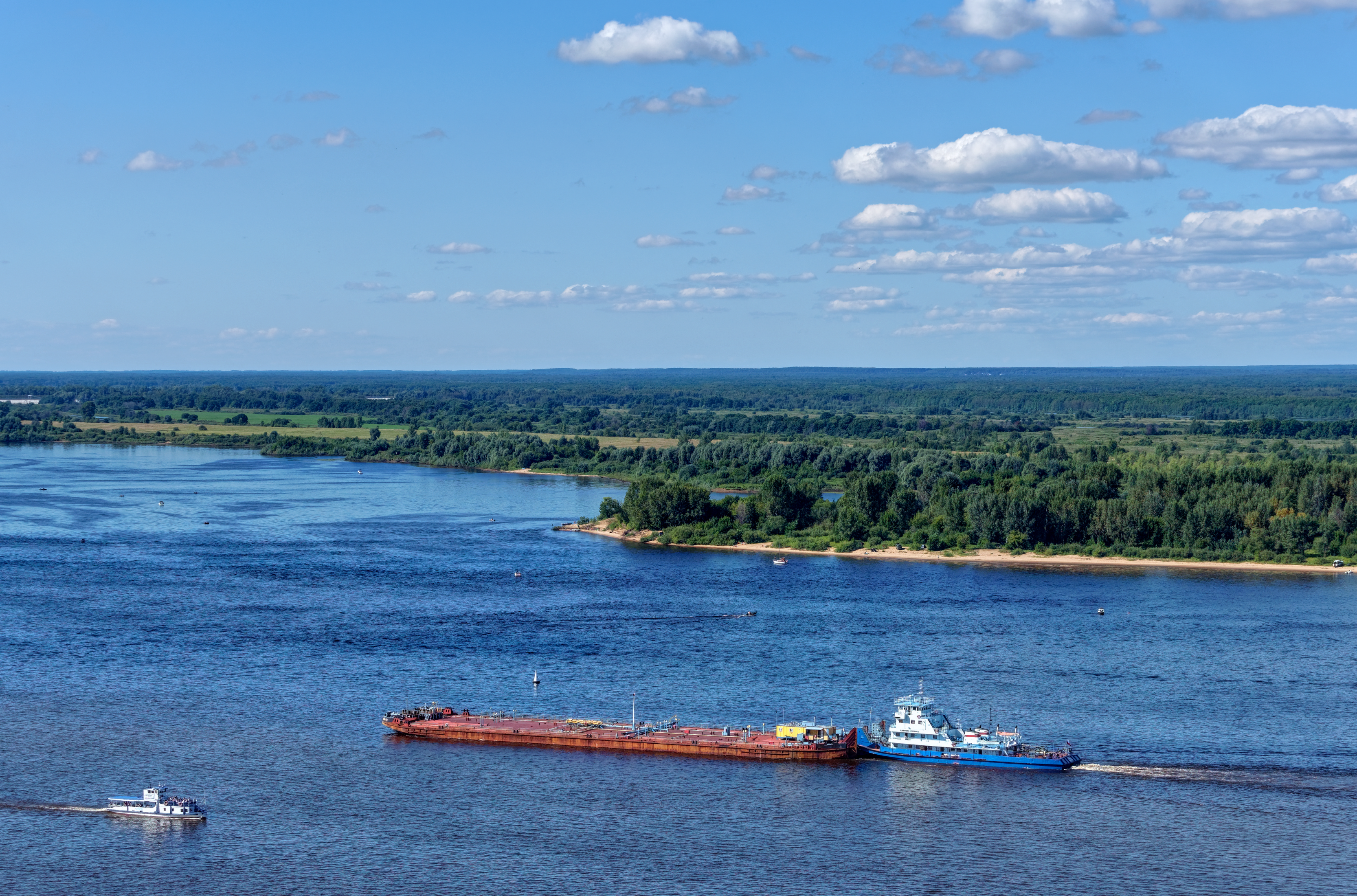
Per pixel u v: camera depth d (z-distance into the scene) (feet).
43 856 534.37
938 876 518.78
